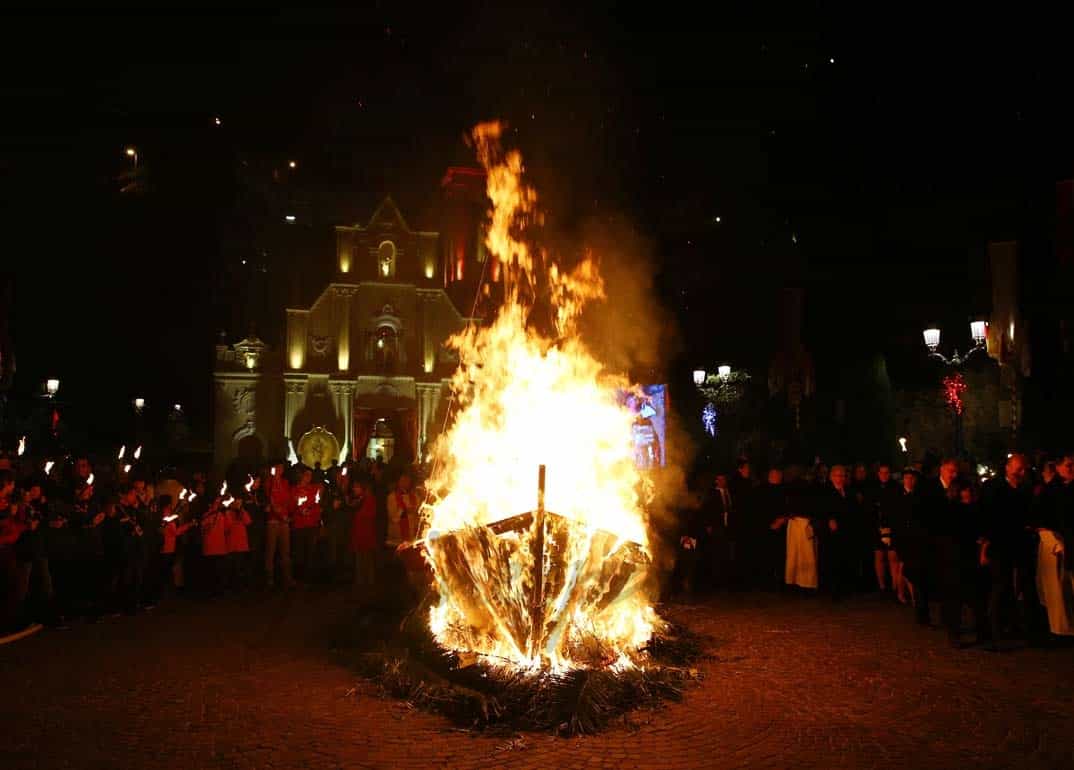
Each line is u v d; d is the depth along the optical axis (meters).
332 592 14.63
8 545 11.23
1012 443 20.42
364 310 43.62
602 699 7.49
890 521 12.17
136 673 8.95
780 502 14.70
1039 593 10.52
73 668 9.18
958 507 10.49
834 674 8.95
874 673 8.98
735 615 12.32
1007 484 10.49
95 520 12.71
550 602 8.50
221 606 13.22
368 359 43.38
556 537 8.82
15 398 42.66
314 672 8.99
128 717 7.45
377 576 15.71
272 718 7.42
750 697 8.10
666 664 8.95
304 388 42.34
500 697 7.41
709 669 9.13
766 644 10.36
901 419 29.36
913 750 6.68
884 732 7.10
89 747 6.68
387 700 7.93
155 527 13.61
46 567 12.33
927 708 7.76
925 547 11.33
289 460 41.31
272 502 15.21
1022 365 18.55
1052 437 20.50
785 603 13.34
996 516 10.25
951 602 10.34
